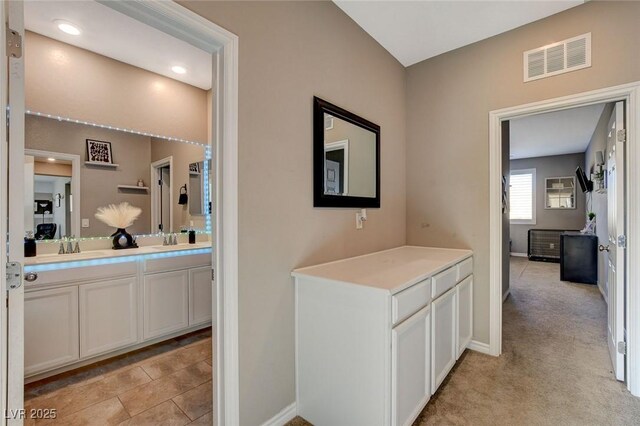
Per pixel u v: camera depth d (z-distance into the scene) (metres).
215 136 1.41
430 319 1.72
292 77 1.69
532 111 2.22
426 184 2.75
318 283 1.59
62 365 2.08
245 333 1.45
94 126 2.54
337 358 1.52
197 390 1.95
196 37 1.32
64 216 2.38
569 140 5.59
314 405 1.63
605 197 3.84
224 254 1.38
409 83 2.85
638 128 1.84
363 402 1.43
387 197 2.59
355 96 2.19
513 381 2.01
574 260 4.87
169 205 3.06
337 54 2.02
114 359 2.35
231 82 1.38
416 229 2.82
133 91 2.78
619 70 1.89
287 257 1.67
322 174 1.87
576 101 2.04
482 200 2.45
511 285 4.68
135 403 1.81
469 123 2.51
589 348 2.50
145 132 2.87
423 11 2.06
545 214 7.11
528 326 3.00
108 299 2.30
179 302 2.73
